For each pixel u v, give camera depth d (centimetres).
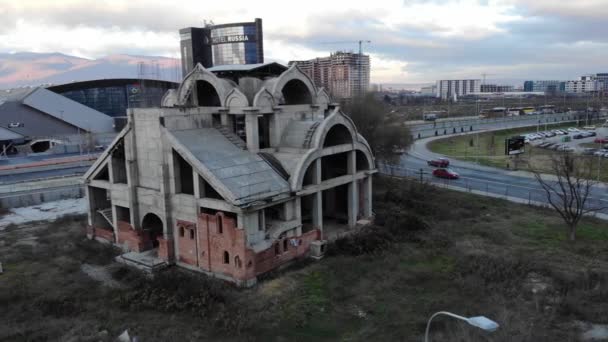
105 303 3147
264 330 2742
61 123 13912
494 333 2550
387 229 4419
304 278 3472
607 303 2966
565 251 3906
